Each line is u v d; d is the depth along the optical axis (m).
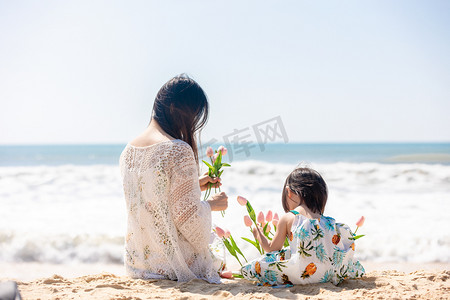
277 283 2.54
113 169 18.09
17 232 6.62
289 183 2.81
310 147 53.66
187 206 2.44
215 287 2.41
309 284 2.50
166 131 2.64
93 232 6.74
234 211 8.27
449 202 9.26
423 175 14.48
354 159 28.00
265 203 9.30
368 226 7.02
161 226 2.50
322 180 2.77
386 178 14.20
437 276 2.74
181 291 2.30
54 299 2.12
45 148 68.81
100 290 2.32
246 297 2.16
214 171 2.93
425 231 6.60
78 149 62.31
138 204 2.54
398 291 2.33
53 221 7.62
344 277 2.61
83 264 5.54
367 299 2.14
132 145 2.68
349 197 10.13
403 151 38.78
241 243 6.12
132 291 2.29
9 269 5.20
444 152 35.16
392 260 5.51
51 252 5.93
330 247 2.57
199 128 2.78
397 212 8.17
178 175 2.46
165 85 2.72
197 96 2.68
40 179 14.91
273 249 2.68
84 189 12.31
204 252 2.58
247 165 16.84
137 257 2.63
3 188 12.65
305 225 2.53
